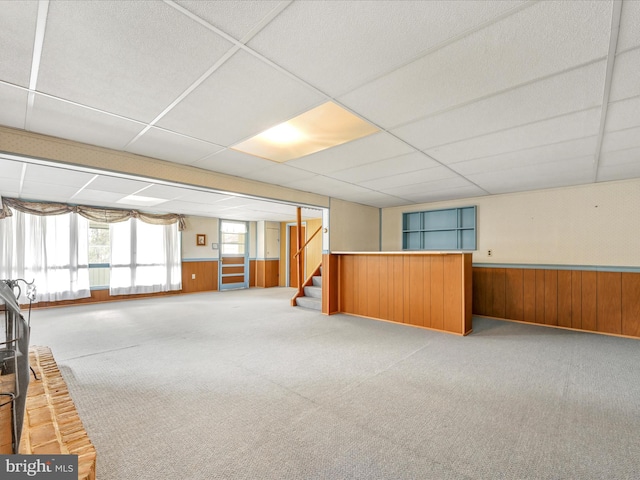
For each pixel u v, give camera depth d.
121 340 3.92
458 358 3.29
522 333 4.32
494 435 1.94
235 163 3.60
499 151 3.15
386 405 2.30
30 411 1.75
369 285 5.23
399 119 2.41
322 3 1.29
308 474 1.60
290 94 2.04
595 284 4.43
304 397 2.42
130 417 2.12
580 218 4.60
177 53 1.61
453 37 1.50
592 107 2.19
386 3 1.29
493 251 5.36
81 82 1.88
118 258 7.15
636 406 2.29
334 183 4.61
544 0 1.27
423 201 6.08
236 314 5.52
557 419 2.12
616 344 3.83
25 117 2.35
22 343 1.31
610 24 1.39
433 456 1.74
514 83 1.90
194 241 8.59
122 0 1.26
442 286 4.41
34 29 1.42
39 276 6.00
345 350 3.54
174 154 3.27
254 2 1.28
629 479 1.58
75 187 4.82
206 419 2.10
